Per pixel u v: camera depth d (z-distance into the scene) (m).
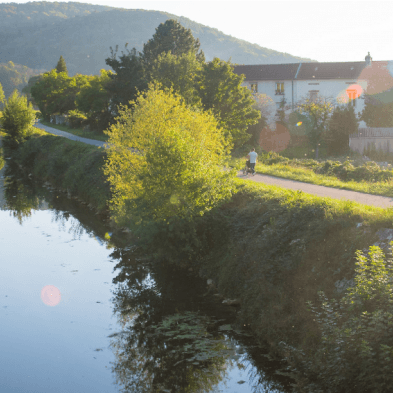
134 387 9.31
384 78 52.56
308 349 9.15
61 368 10.20
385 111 51.12
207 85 37.16
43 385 9.49
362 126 48.38
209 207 16.17
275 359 10.00
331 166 26.16
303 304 10.34
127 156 20.28
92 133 57.00
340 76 54.50
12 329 12.13
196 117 20.45
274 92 56.78
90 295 14.52
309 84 55.34
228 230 15.80
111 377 9.82
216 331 11.71
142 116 20.44
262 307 11.64
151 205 16.20
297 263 11.68
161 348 10.98
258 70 59.44
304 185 20.27
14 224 24.42
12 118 54.03
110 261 18.05
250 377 9.47
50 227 23.70
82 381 9.67
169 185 15.68
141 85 49.97
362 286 8.43
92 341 11.47
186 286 15.00
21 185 37.06
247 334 11.36
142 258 18.30
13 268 17.22
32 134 55.56
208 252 16.08
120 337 11.65
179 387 9.35
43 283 15.59
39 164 41.66
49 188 35.50
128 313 13.09
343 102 54.34
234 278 13.75
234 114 37.12
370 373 7.21
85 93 63.50
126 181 18.47
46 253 19.16
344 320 8.58
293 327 10.09
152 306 13.52
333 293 9.87
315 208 12.90
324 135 46.00
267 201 15.58
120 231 22.47
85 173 31.06
